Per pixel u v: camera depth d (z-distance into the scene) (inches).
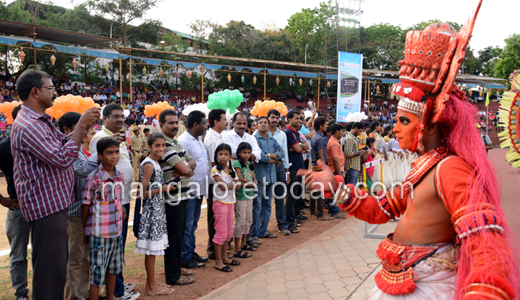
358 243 205.9
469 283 51.0
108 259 131.7
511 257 51.0
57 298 113.0
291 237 235.6
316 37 1695.4
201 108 335.0
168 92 1322.6
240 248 203.6
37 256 110.7
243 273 174.4
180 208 157.2
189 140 183.9
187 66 1092.5
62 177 114.3
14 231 139.1
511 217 227.6
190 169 156.3
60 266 113.4
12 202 135.3
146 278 167.3
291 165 248.7
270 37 1523.1
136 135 412.8
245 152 192.7
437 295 62.0
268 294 144.6
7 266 181.9
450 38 61.6
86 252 144.6
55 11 1307.8
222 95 304.2
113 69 1262.3
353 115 410.0
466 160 60.0
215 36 1441.9
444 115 61.8
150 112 426.6
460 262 56.4
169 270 158.1
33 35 832.3
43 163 110.3
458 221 55.9
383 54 1678.2
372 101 1664.6
